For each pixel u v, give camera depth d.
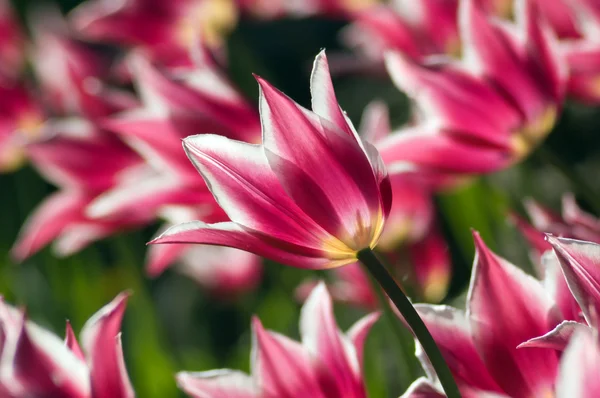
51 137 1.17
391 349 1.29
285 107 0.73
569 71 0.98
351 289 1.17
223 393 0.77
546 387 0.73
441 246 1.23
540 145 0.95
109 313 0.75
